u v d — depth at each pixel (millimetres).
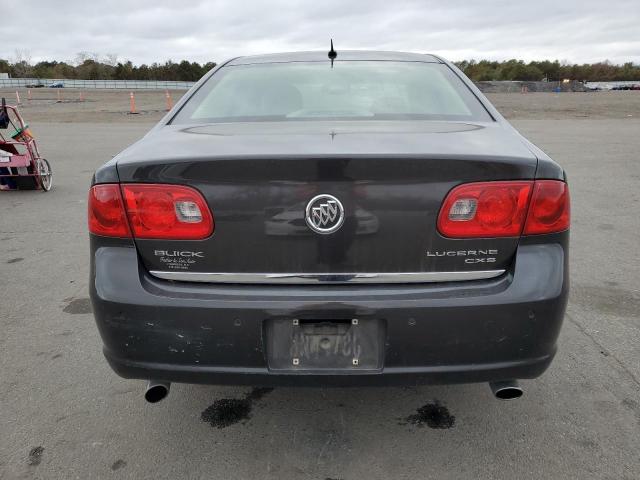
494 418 2406
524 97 41062
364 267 1816
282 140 1968
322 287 1833
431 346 1831
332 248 1801
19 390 2664
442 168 1767
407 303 1794
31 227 5723
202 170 1790
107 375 2803
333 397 2586
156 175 1820
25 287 4012
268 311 1807
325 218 1780
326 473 2090
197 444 2266
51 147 12219
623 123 17375
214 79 2820
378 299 1800
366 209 1777
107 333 1923
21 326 3363
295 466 2129
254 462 2154
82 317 3492
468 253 1829
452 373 1862
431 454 2186
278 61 2982
